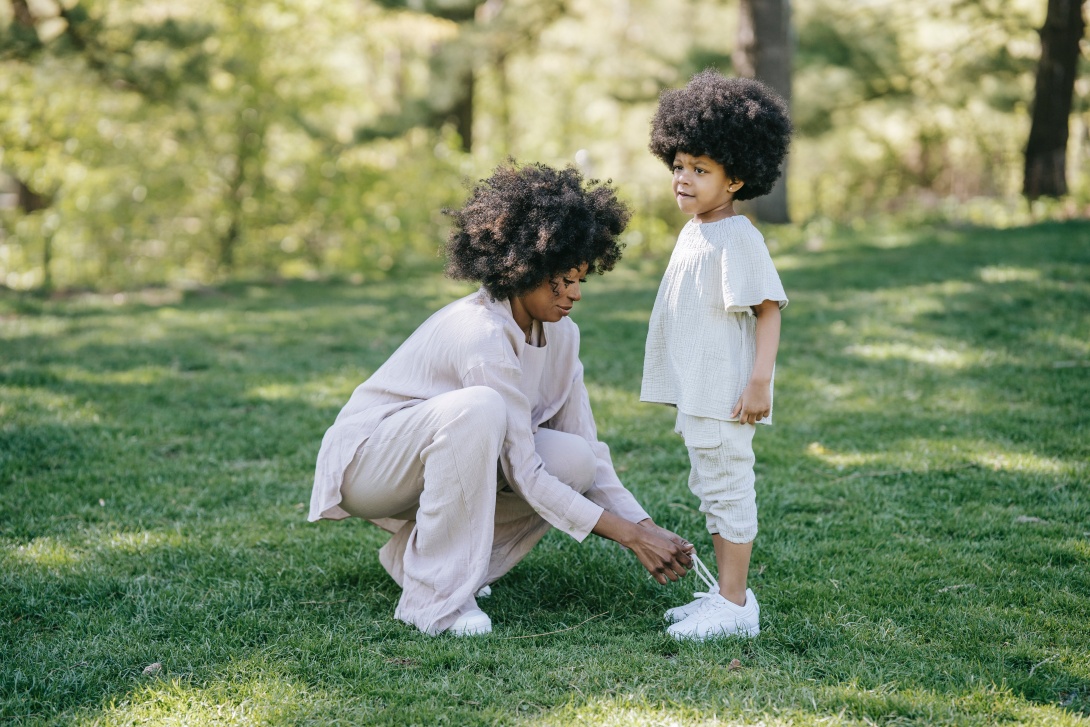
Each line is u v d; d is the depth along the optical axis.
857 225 12.64
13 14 11.93
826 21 14.67
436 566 2.68
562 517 2.65
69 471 4.09
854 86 15.46
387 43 18.22
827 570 3.07
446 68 14.15
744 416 2.59
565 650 2.54
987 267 8.08
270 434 4.70
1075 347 5.78
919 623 2.67
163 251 14.18
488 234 2.65
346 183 13.75
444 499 2.62
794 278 8.86
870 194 20.08
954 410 4.84
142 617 2.76
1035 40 16.02
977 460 4.07
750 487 2.67
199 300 9.20
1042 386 5.11
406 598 2.73
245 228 14.08
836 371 5.71
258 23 13.88
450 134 13.43
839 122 16.91
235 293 9.78
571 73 20.09
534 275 2.61
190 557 3.23
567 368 2.89
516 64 20.66
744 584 2.69
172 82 11.39
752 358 2.65
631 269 10.92
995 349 5.88
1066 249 8.53
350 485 2.74
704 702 2.21
